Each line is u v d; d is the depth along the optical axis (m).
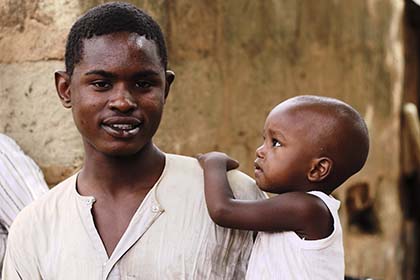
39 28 3.85
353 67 6.27
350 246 6.52
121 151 2.54
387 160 6.89
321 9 5.85
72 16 3.78
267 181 2.72
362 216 6.77
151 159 2.68
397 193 7.11
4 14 3.93
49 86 3.84
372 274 6.80
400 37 7.08
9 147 3.70
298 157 2.68
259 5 5.18
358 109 6.36
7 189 3.52
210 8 4.73
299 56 5.61
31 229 2.66
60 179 3.84
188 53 4.55
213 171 2.68
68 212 2.65
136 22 2.56
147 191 2.65
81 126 2.58
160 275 2.56
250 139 5.11
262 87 5.21
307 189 2.71
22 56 3.89
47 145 3.86
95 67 2.51
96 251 2.58
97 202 2.64
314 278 2.57
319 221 2.60
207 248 2.60
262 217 2.60
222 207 2.59
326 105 2.71
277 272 2.61
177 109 4.47
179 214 2.62
